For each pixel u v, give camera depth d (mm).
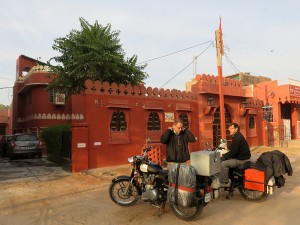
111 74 14094
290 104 25953
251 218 5309
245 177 6336
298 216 5414
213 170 5273
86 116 11195
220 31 13914
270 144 20484
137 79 14859
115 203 6277
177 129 6016
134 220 5227
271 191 6195
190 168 5121
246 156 6516
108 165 11562
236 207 5996
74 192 7418
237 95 17469
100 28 14609
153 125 13312
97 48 13797
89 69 13609
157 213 5578
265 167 6277
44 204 6312
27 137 17031
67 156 11141
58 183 8617
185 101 14727
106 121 11664
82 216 5469
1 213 5703
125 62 14859
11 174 10367
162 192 5492
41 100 20719
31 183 8641
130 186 6027
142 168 5715
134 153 12391
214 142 16328
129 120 12383
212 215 5488
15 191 7574
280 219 5250
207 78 15750
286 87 22781
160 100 13594
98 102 11516
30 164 13734
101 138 11461
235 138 6570
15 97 26672
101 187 7977
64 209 5926
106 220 5234
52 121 20828
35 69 20672
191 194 5035
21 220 5277
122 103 12195
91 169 11039
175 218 5324
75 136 10703
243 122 18203
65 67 14477
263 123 19859
